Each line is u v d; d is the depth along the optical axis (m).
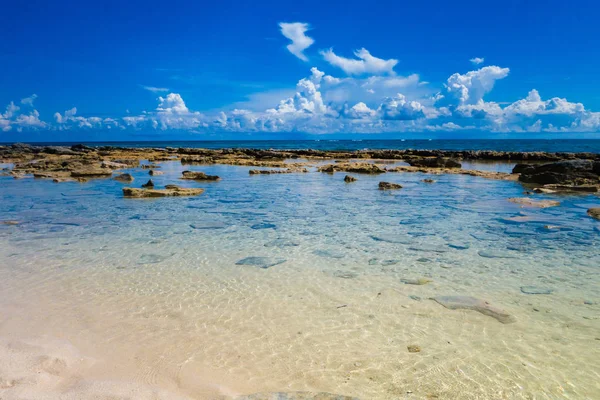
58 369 5.15
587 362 5.42
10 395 4.49
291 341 6.03
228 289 8.09
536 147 104.69
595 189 21.86
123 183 27.42
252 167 42.44
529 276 8.83
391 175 33.59
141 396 4.61
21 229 13.45
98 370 5.18
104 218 15.38
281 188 25.00
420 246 11.38
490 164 46.28
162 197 21.02
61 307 7.19
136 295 7.76
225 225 14.19
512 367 5.31
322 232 13.13
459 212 16.61
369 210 17.25
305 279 8.69
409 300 7.53
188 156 55.75
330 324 6.57
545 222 14.45
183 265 9.62
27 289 8.03
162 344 5.92
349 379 5.06
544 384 4.95
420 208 17.66
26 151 61.84
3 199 20.11
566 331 6.28
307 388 4.88
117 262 9.84
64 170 34.56
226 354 5.66
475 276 8.85
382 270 9.28
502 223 14.36
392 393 4.78
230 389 4.84
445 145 134.88
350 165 38.78
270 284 8.38
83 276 8.81
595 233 12.75
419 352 5.70
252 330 6.38
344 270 9.29
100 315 6.88
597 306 7.21
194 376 5.11
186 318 6.79
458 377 5.10
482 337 6.11
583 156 45.53
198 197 21.12
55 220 14.95
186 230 13.38
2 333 6.16
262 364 5.41
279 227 13.89
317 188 24.98
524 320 6.67
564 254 10.51
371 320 6.71
